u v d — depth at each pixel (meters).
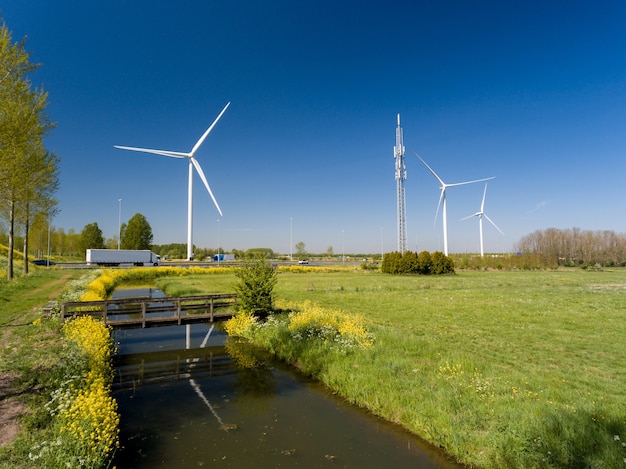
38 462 6.61
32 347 13.71
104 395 9.68
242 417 9.95
